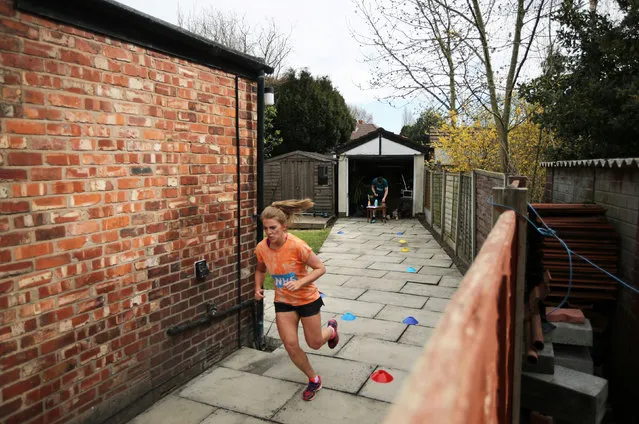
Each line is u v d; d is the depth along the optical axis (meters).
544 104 6.65
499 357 1.33
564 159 6.78
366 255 9.87
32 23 2.66
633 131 5.39
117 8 3.02
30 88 2.66
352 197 17.77
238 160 4.55
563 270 3.87
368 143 16.94
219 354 4.46
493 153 11.70
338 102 22.98
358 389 3.88
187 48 3.82
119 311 3.31
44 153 2.75
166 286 3.75
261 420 3.44
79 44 2.94
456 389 0.48
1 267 2.54
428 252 10.14
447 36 7.90
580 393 2.79
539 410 2.92
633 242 3.44
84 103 2.98
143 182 3.47
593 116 5.52
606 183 4.09
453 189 10.23
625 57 5.61
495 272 1.15
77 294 2.98
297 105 21.39
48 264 2.79
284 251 3.58
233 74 4.42
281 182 16.72
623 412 3.48
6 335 2.57
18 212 2.61
